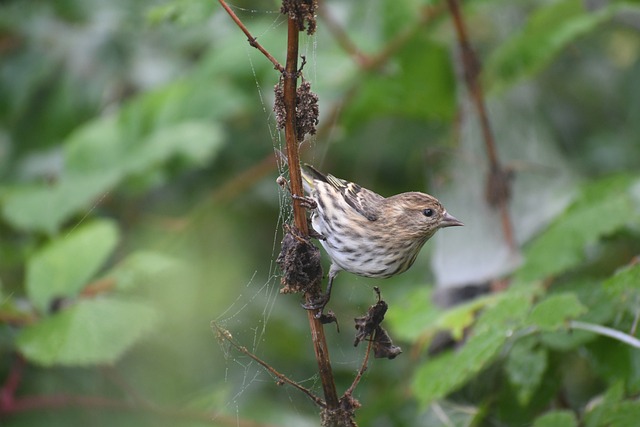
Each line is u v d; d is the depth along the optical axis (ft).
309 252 21.63
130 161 36.68
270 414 32.17
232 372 35.06
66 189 36.40
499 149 43.50
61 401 29.30
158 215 41.70
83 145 37.96
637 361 25.67
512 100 44.29
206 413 28.99
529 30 36.81
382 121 44.45
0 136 41.47
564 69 46.80
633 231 31.78
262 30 37.96
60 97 41.50
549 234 30.32
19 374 29.71
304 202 21.45
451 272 35.45
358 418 33.86
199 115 38.04
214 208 38.06
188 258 37.60
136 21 41.09
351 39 38.75
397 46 37.52
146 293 32.37
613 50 47.57
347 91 38.91
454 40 40.24
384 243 27.55
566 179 42.86
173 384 30.68
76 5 40.32
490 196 37.19
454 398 32.50
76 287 29.91
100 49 41.93
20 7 41.45
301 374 36.55
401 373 36.35
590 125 45.80
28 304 31.86
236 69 37.58
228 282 37.04
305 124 21.39
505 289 32.58
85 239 30.91
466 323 28.45
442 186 40.98
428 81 39.01
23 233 40.04
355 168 43.96
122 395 30.50
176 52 43.09
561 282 33.06
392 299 38.68
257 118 42.78
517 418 28.53
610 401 24.41
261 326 36.73
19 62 41.19
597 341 26.35
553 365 28.27
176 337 31.65
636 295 26.32
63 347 27.86
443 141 43.75
